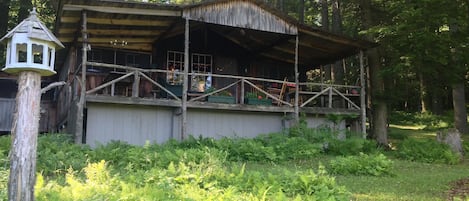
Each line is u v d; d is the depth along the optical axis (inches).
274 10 470.6
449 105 1151.6
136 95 425.7
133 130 440.5
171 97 471.2
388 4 549.0
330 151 462.9
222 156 355.9
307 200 226.4
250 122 500.1
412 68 527.8
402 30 483.5
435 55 476.4
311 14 967.0
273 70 626.2
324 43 533.3
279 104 514.9
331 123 537.0
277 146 419.2
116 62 517.3
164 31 483.8
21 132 145.9
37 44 148.8
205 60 562.3
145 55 534.3
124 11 394.3
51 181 225.8
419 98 1075.3
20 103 147.8
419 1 460.8
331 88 531.2
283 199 212.2
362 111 538.9
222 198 209.6
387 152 532.4
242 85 483.5
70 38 470.6
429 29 472.7
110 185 215.5
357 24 689.0
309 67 661.9
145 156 320.5
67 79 537.3
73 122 426.9
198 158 319.0
